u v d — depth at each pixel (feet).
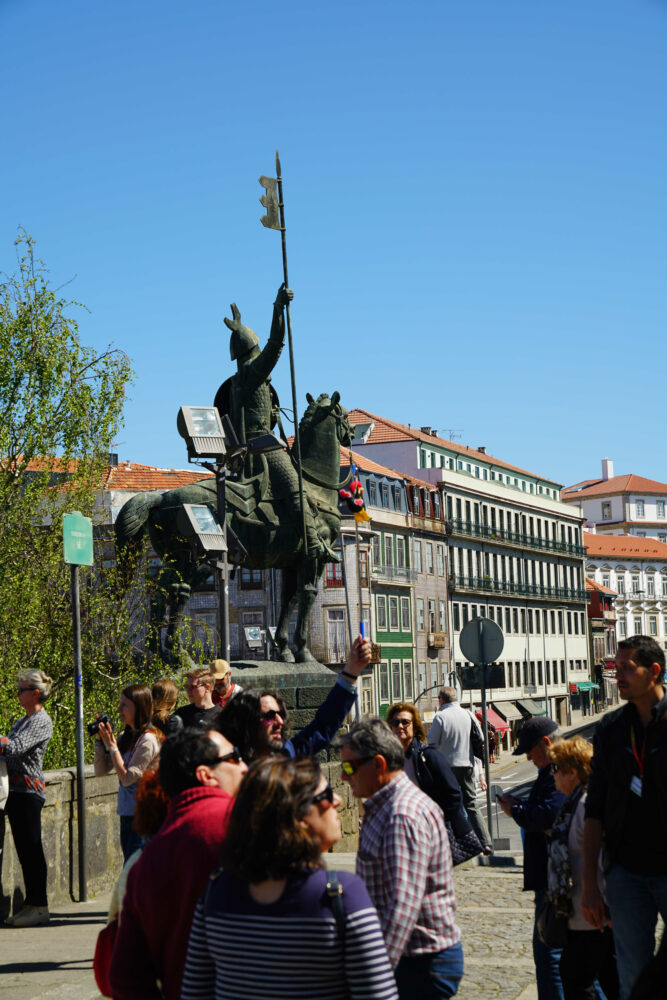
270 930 9.66
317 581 46.14
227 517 43.39
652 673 16.81
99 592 55.62
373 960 9.64
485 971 24.84
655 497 505.25
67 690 55.62
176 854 11.58
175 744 12.42
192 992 10.23
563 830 18.13
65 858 31.89
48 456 62.03
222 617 37.06
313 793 9.91
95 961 13.17
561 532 380.99
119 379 63.62
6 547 58.08
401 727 21.56
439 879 14.16
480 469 340.59
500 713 314.55
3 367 61.77
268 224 44.70
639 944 16.72
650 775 16.65
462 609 301.63
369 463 264.52
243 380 44.75
